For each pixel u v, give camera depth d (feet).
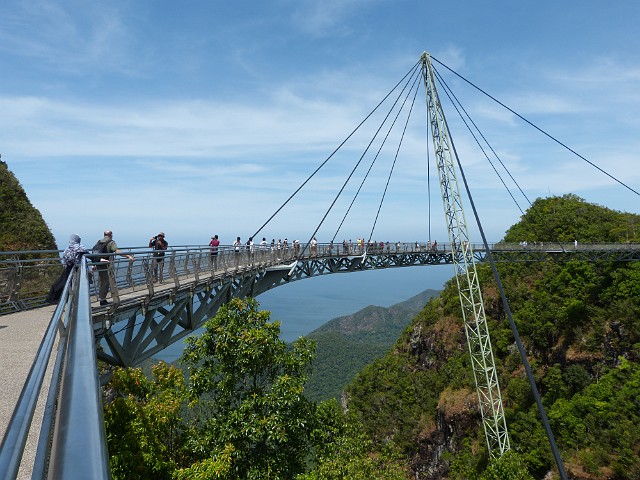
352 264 185.68
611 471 143.54
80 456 4.14
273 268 131.03
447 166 171.42
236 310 58.85
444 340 254.47
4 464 4.15
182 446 56.03
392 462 67.72
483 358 157.99
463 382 219.00
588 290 209.87
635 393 160.86
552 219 307.58
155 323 59.47
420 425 230.27
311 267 164.66
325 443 62.54
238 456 51.75
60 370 13.73
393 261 209.77
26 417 5.92
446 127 172.86
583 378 181.47
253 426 52.26
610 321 193.36
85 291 19.10
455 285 280.72
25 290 47.65
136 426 47.16
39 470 6.02
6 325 37.06
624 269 203.31
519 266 252.01
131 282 53.62
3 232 151.53
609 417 158.10
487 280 258.78
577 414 168.35
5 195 165.58
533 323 214.69
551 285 225.56
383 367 291.79
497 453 151.53
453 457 201.67
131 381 50.83
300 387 54.90
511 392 196.03
